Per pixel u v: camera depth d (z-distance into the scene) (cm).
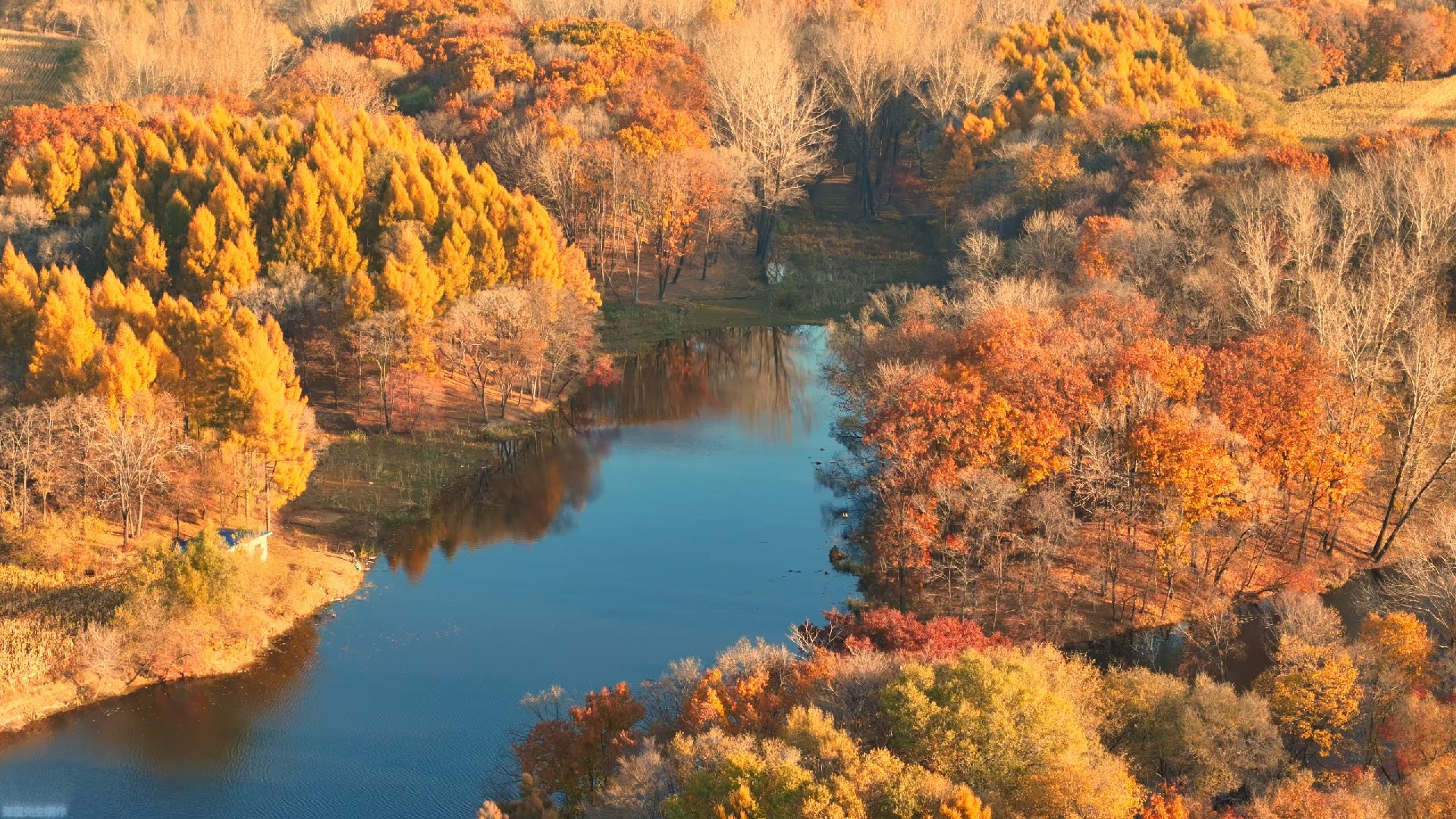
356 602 9912
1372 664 7556
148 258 14312
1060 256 14438
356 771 7769
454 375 14375
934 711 6388
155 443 10150
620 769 6388
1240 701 7069
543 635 9356
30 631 8744
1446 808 6088
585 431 13688
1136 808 6169
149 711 8406
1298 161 14488
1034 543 9556
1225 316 12044
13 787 7562
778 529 11169
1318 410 9925
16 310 12300
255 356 10662
